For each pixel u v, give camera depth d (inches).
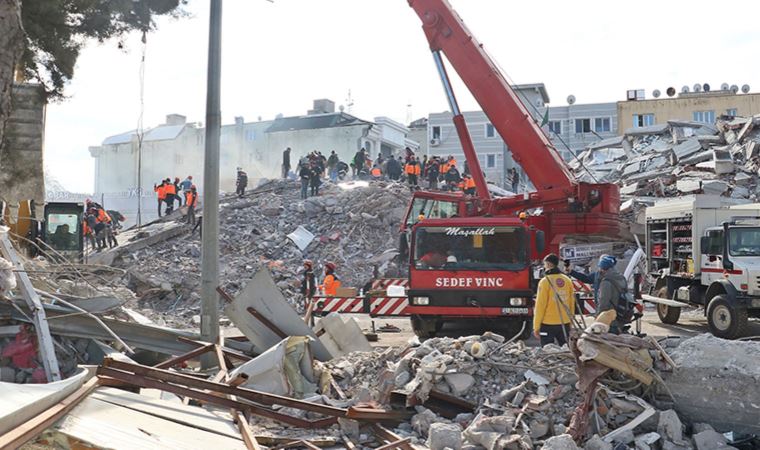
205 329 417.7
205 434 247.1
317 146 2362.2
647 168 1385.3
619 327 356.5
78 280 540.1
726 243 581.6
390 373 321.7
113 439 206.1
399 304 572.7
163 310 852.0
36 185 969.5
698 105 2608.3
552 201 692.7
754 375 268.2
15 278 402.0
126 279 923.4
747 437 263.0
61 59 795.4
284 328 415.5
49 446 195.5
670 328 676.7
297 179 1491.1
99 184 2669.8
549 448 240.2
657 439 260.4
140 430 226.1
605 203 684.1
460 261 522.9
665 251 725.3
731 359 275.9
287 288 924.0
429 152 2721.5
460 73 714.8
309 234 1117.7
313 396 322.7
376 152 2423.7
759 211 637.3
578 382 284.5
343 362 373.1
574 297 379.9
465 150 735.1
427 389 300.4
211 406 300.4
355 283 981.8
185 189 1355.8
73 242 861.8
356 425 286.8
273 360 326.6
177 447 217.8
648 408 271.9
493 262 522.0
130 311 504.4
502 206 719.1
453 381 303.1
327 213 1194.6
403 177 1438.2
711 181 1144.2
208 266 420.5
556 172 690.2
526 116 696.4
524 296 511.5
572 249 813.2
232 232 1124.5
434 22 718.5
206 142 422.6
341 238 1113.4
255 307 416.2
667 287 697.0
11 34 434.6
